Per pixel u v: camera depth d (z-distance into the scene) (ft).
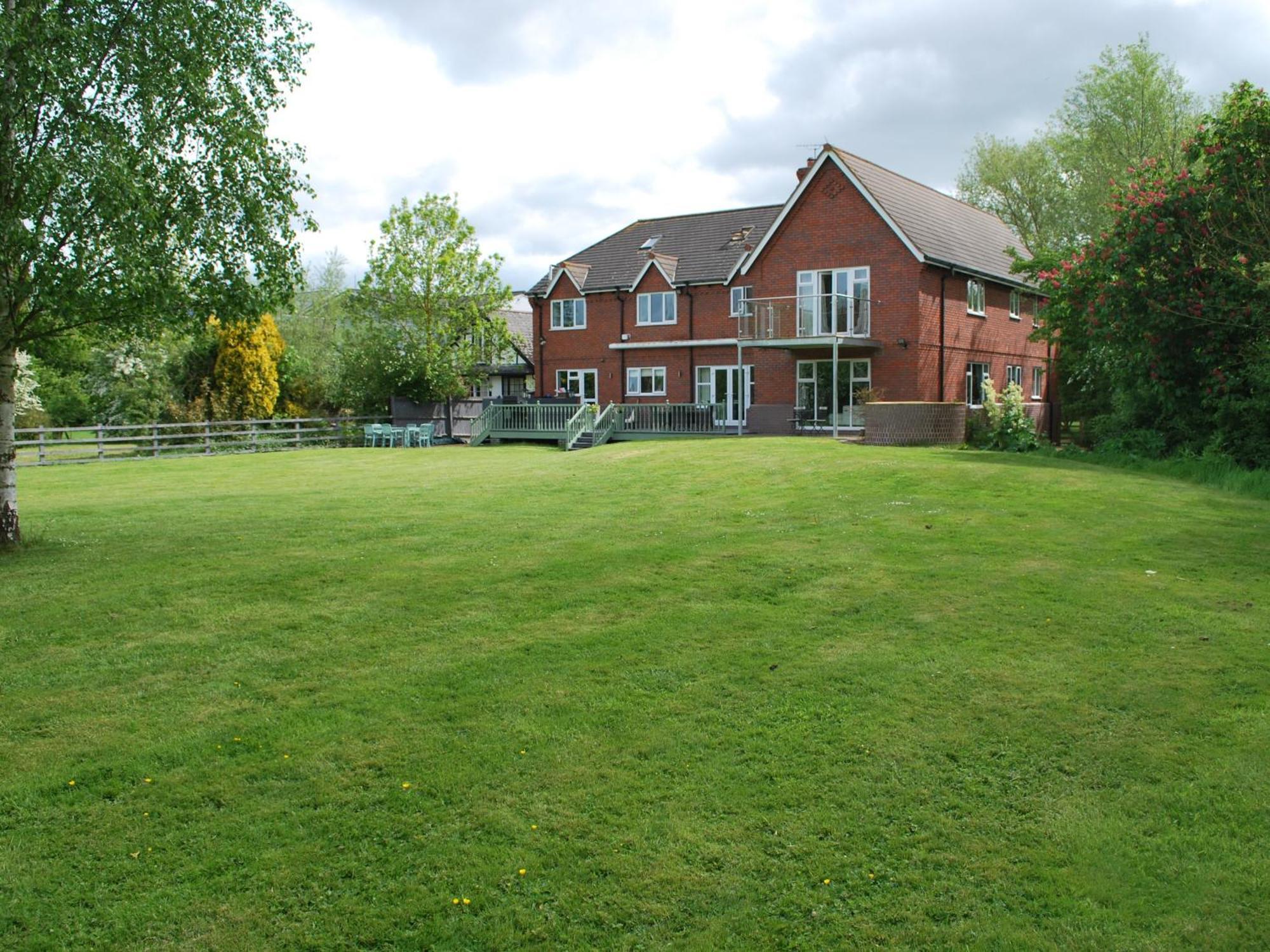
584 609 29.40
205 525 46.85
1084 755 18.86
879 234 100.99
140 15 39.14
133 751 20.15
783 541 37.83
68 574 35.45
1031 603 28.45
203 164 40.78
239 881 15.57
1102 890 14.82
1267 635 25.12
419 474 75.15
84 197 36.73
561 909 14.71
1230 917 14.16
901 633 26.03
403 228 132.67
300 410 146.41
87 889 15.44
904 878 15.24
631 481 59.72
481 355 143.43
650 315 126.11
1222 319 63.82
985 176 162.20
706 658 24.67
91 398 150.71
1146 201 66.49
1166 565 32.73
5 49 35.04
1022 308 122.93
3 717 22.07
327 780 18.76
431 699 22.56
